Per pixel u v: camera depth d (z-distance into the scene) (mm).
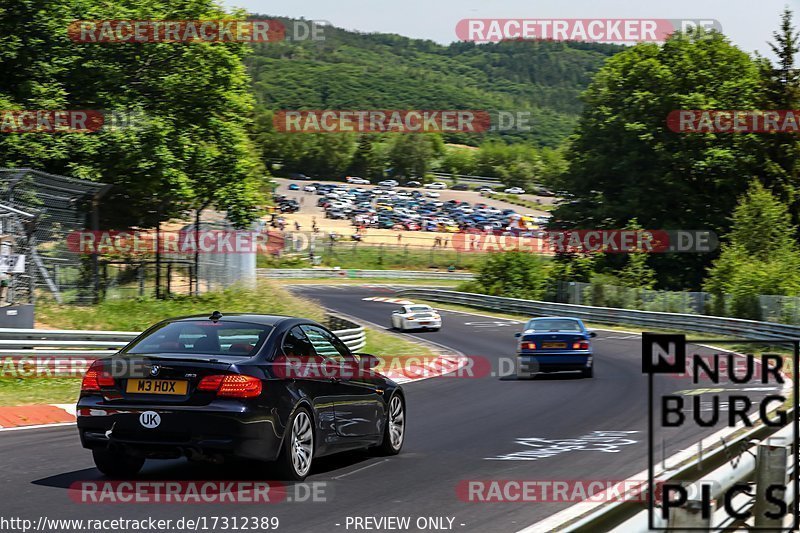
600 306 70750
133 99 46656
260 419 11711
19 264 33688
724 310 60031
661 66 86875
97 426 11930
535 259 85938
